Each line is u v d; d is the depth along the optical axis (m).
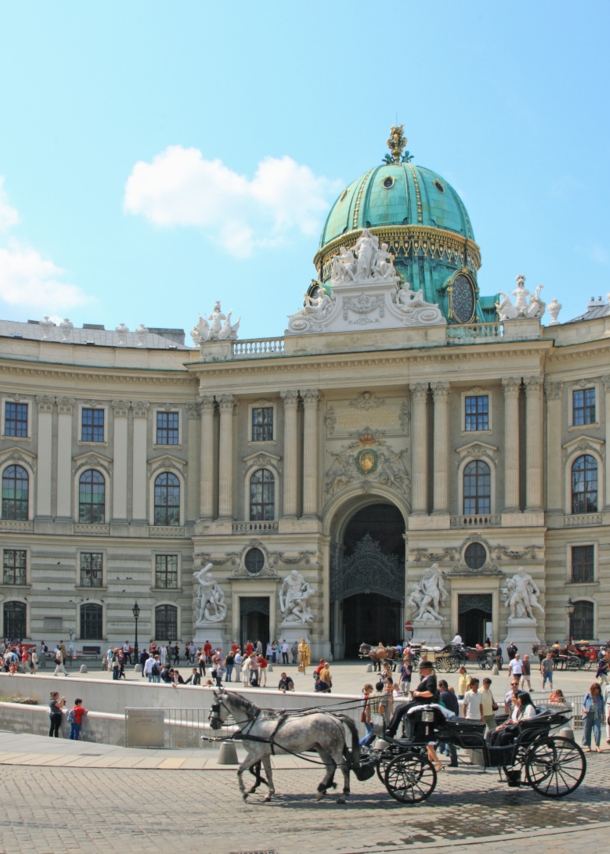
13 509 80.12
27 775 30.50
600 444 74.00
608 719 37.22
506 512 74.25
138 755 34.56
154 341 90.44
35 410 81.50
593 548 73.06
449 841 22.22
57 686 53.97
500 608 72.94
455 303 89.38
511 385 75.38
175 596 81.75
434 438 76.56
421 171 94.69
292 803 26.31
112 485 82.44
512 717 30.30
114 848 21.72
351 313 79.25
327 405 80.62
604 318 75.00
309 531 77.62
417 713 26.48
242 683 60.72
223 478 80.25
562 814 24.69
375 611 85.12
